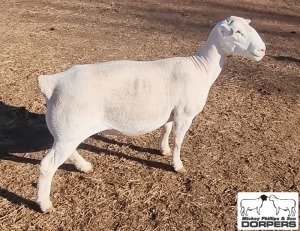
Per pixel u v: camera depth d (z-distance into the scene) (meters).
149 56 7.76
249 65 7.55
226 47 3.87
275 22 11.23
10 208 3.77
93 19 10.05
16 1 11.02
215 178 4.33
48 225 3.61
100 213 3.78
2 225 3.58
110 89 3.53
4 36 8.09
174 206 3.92
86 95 3.41
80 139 3.52
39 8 10.55
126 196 3.99
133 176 4.28
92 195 3.98
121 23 9.94
